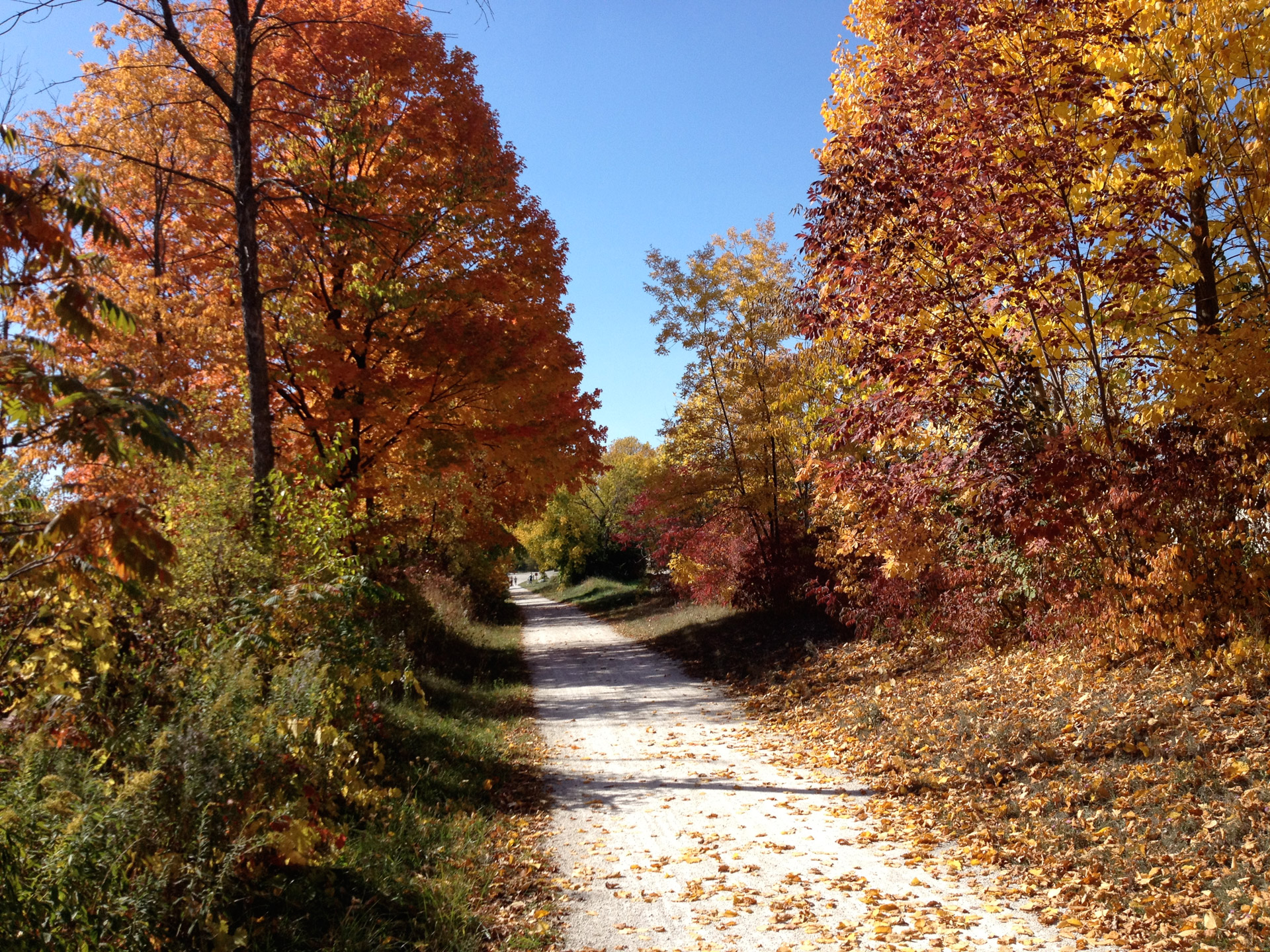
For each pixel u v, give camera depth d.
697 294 19.56
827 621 17.20
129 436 3.55
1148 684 7.92
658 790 8.77
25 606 4.70
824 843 6.71
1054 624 10.12
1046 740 7.61
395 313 13.68
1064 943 4.60
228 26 12.85
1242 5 8.38
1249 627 7.78
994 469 9.77
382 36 13.33
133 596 4.26
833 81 11.84
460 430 14.87
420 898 5.52
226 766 4.35
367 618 9.33
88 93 13.08
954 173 9.08
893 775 8.26
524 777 9.51
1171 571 8.05
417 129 14.09
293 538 7.63
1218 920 4.37
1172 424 8.68
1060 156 8.64
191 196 12.90
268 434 9.20
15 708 4.53
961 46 9.05
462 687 15.15
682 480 20.59
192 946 3.99
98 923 3.65
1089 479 8.67
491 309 15.42
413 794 7.78
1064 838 5.86
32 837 3.62
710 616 23.38
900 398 10.17
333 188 11.05
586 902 5.78
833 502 13.45
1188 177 8.88
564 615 38.28
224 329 12.61
